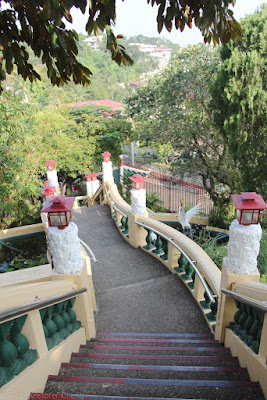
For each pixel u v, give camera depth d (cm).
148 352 338
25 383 217
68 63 333
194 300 485
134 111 1473
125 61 319
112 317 456
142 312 464
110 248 720
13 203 959
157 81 1364
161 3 273
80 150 1355
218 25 277
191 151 1349
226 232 1020
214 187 1343
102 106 1706
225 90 966
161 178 1856
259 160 999
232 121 990
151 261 640
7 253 912
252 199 288
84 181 1884
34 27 286
